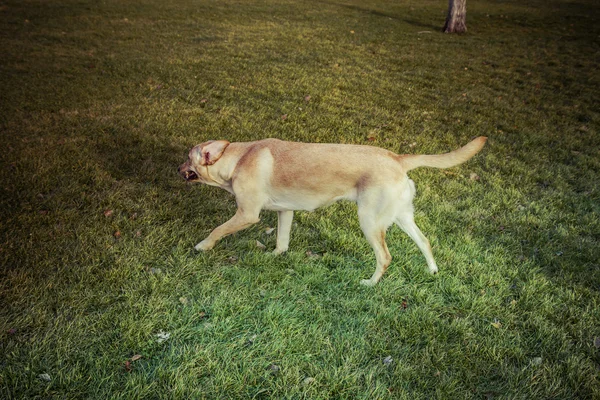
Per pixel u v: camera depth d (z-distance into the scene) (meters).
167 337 3.73
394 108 9.72
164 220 5.45
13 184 5.86
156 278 4.36
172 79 10.80
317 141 7.85
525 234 5.39
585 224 5.67
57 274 4.32
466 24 19.61
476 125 8.98
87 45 13.69
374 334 3.86
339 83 11.01
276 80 10.98
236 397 3.25
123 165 6.66
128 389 3.24
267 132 8.09
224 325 3.87
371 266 4.80
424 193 6.30
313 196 4.36
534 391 3.32
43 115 8.41
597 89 11.34
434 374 3.46
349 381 3.38
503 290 4.43
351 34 16.62
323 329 3.92
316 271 4.64
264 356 3.59
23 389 3.20
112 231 5.12
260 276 4.50
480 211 5.92
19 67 11.26
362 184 4.18
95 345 3.60
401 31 17.69
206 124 8.30
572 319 4.04
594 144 8.26
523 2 26.25
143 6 20.42
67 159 6.65
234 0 23.30
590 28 18.86
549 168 7.25
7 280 4.16
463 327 3.92
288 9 21.30
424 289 4.41
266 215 5.75
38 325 3.72
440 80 11.79
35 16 17.44
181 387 3.22
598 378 3.43
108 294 4.12
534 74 12.54
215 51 13.38
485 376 3.47
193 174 4.73
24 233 4.92
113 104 9.09
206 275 4.49
